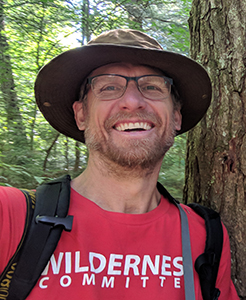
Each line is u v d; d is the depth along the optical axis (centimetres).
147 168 32
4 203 27
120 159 31
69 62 34
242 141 38
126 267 29
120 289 27
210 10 42
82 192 34
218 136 40
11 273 25
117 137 32
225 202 39
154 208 35
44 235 26
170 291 29
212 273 31
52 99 39
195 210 38
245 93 38
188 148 46
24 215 28
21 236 26
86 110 36
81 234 29
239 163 38
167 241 32
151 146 32
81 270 27
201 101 40
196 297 30
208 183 41
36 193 30
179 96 41
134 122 32
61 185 32
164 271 30
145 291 28
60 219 28
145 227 32
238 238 37
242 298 36
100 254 29
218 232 34
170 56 33
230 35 39
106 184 33
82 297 26
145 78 34
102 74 34
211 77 41
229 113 39
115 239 30
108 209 33
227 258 35
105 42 34
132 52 32
